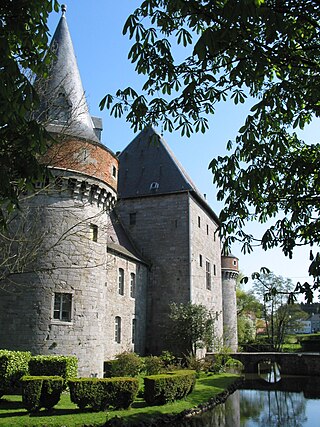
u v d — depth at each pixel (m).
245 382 28.62
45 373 15.96
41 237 15.85
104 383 14.41
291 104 5.97
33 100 4.87
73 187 19.27
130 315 28.38
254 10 4.38
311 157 8.05
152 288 31.94
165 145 36.00
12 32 5.71
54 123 19.12
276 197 7.72
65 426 12.24
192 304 29.69
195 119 6.71
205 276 35.47
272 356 35.38
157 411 15.17
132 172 35.44
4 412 13.34
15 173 5.77
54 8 6.52
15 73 4.78
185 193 32.91
